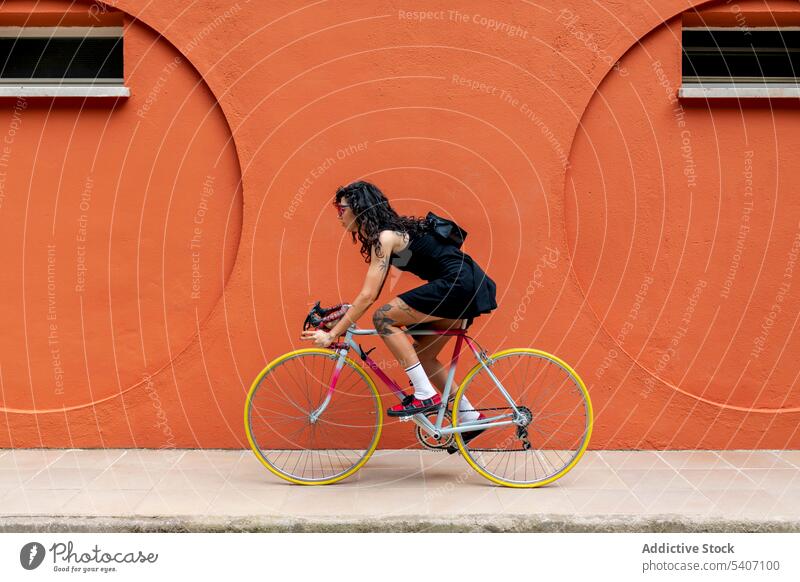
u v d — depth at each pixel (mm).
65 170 5340
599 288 5352
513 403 4832
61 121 5328
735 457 5227
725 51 5445
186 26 5246
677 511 4305
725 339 5352
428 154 5270
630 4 5203
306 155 5289
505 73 5242
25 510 4316
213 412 5375
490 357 4836
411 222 4633
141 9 5227
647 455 5277
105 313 5387
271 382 5348
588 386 5336
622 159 5305
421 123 5266
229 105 5266
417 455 5336
